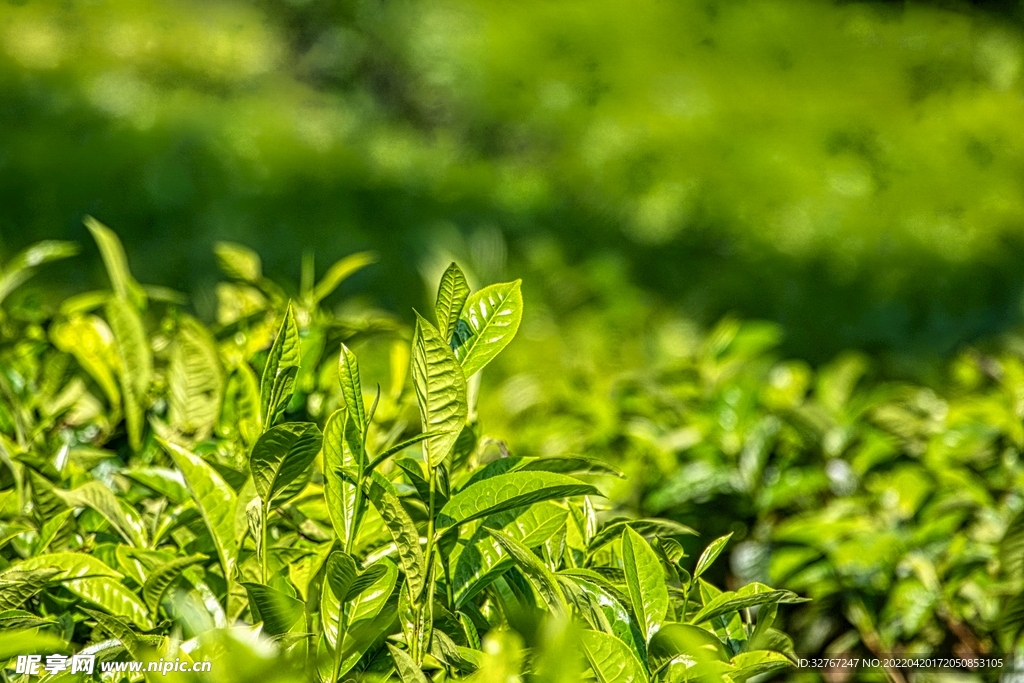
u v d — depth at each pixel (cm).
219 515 118
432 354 110
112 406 141
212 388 134
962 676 139
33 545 124
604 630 112
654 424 177
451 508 113
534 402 199
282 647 112
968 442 151
